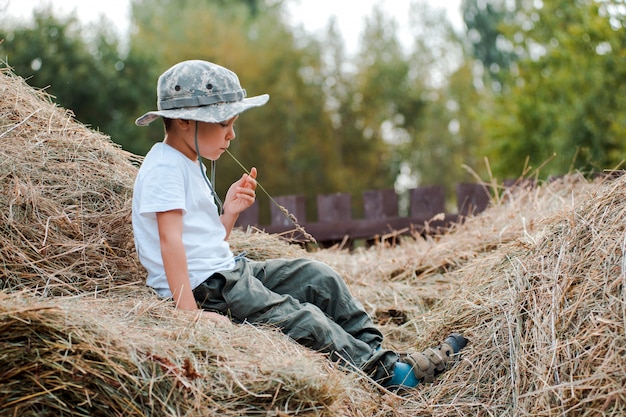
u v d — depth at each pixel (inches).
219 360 103.9
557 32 639.8
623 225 116.6
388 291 170.7
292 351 113.0
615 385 99.2
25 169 131.3
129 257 136.0
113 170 143.6
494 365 119.6
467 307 137.9
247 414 99.4
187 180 126.7
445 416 116.5
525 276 126.7
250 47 1135.6
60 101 841.5
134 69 911.0
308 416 101.6
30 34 832.9
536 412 105.4
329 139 1192.8
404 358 124.0
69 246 128.6
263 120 1120.8
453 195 1326.3
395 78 1255.5
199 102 125.3
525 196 221.1
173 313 113.3
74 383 94.1
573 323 110.8
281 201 277.6
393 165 1306.6
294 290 131.7
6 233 123.6
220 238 130.4
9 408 92.0
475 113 749.3
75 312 99.0
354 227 273.6
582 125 576.1
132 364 97.0
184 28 1123.3
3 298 100.8
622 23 578.9
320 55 1205.7
